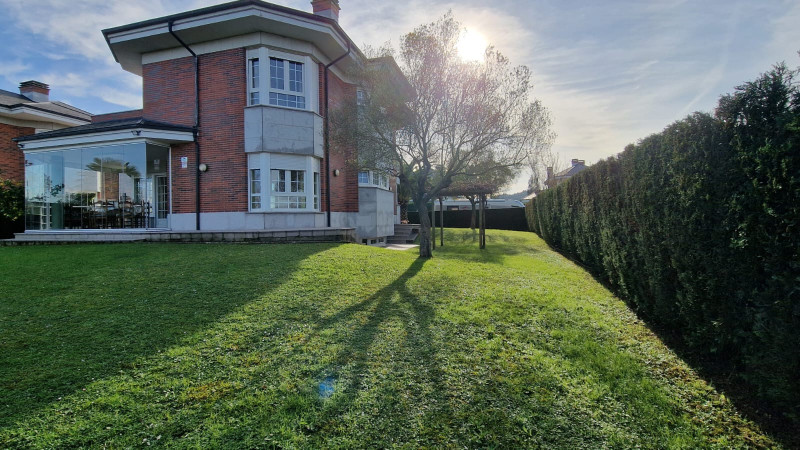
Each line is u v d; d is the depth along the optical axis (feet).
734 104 9.99
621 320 16.10
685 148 12.25
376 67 31.83
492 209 93.04
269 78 34.78
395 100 30.37
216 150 35.47
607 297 20.26
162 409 8.60
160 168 38.91
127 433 7.79
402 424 8.30
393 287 19.26
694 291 11.69
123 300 15.65
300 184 36.52
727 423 8.59
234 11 32.07
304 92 36.55
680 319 13.12
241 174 34.91
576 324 14.84
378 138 32.68
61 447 7.36
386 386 9.71
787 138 8.36
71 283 17.98
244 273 19.75
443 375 10.33
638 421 8.61
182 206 36.17
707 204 10.98
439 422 8.39
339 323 13.92
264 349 11.60
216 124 35.45
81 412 8.41
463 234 64.85
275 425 8.11
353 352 11.55
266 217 34.53
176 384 9.56
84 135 34.22
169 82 36.81
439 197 48.21
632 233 17.60
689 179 11.96
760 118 9.28
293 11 32.91
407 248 43.91
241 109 34.86
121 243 31.83
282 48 35.09
